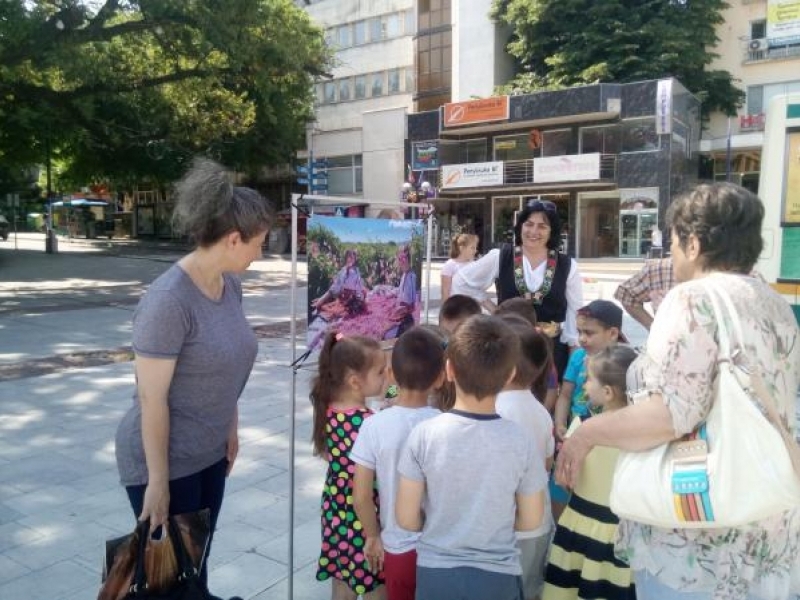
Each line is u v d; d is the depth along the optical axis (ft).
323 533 8.74
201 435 7.14
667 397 5.04
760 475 4.71
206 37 52.06
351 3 114.83
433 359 7.66
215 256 6.82
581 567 8.33
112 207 150.10
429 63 106.83
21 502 12.84
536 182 88.99
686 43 84.02
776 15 87.20
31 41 47.60
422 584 6.64
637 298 13.11
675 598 5.40
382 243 10.71
